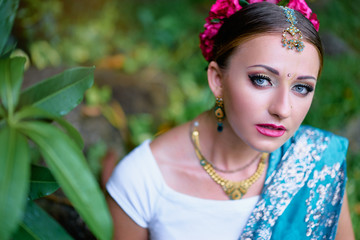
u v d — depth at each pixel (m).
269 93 1.14
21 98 0.93
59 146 0.75
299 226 1.40
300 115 1.17
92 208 0.75
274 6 1.14
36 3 2.96
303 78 1.13
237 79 1.17
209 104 1.47
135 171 1.37
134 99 3.21
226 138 1.31
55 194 1.85
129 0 4.33
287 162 1.37
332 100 3.18
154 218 1.41
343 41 4.04
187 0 4.74
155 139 1.43
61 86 0.98
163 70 3.71
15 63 0.84
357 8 4.42
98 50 3.58
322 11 4.46
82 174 0.75
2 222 0.65
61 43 3.34
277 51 1.10
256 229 1.37
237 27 1.15
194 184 1.37
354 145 3.05
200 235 1.40
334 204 1.43
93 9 3.84
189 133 1.38
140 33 4.06
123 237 1.45
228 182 1.36
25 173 0.69
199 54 3.92
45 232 0.94
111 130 2.88
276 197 1.35
